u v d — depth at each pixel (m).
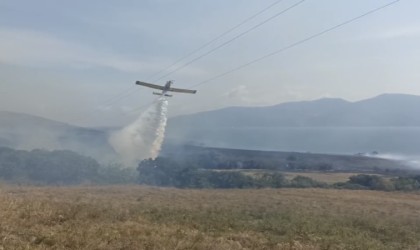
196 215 27.47
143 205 33.88
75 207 23.61
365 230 27.05
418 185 65.75
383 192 57.41
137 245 14.88
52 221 18.36
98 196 42.19
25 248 13.00
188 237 17.52
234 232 21.83
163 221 23.27
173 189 55.41
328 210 37.31
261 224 25.70
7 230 15.08
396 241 24.17
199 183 66.62
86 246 14.02
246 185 64.12
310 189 57.66
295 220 28.28
